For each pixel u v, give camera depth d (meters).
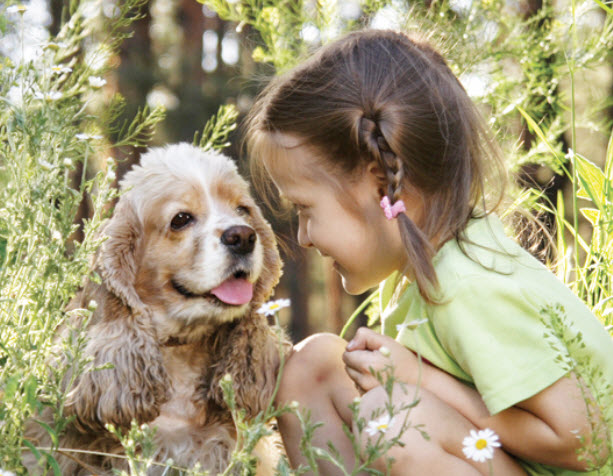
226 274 2.86
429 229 2.57
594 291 3.13
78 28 2.59
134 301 2.84
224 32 14.67
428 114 2.62
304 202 2.71
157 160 3.04
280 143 2.71
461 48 3.81
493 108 3.99
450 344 2.39
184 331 2.95
